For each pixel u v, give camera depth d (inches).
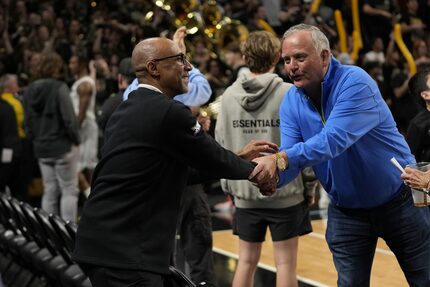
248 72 171.8
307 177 166.2
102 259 116.4
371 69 379.9
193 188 188.4
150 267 116.3
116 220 116.9
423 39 449.7
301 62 126.8
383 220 135.7
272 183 126.9
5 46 421.4
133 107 118.8
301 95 134.7
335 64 129.8
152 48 121.8
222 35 390.6
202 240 189.2
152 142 116.6
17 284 193.0
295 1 460.8
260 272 222.4
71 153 278.2
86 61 311.9
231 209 319.0
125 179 116.6
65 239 158.4
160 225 118.0
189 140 116.7
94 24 420.8
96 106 358.0
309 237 266.2
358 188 134.1
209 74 367.9
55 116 275.1
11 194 309.4
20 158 299.4
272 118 167.0
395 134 134.1
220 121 172.7
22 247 191.9
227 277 219.3
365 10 459.5
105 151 119.3
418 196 129.2
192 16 392.8
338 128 126.2
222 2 474.3
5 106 296.7
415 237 136.0
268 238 264.7
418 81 173.5
